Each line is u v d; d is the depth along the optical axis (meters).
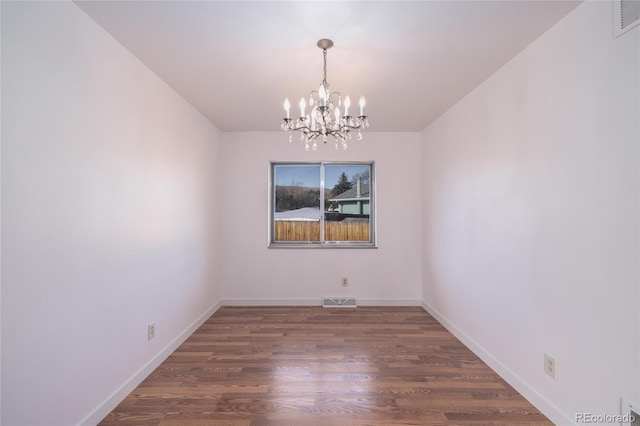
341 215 4.18
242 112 3.25
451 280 3.12
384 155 4.05
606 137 1.44
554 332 1.75
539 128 1.88
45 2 1.41
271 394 2.02
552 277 1.77
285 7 1.60
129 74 2.04
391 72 2.35
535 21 1.72
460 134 2.93
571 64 1.64
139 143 2.16
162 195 2.47
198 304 3.23
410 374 2.28
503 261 2.24
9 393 1.26
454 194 3.06
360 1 1.56
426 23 1.74
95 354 1.72
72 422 1.56
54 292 1.46
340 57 2.13
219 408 1.87
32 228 1.35
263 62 2.19
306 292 4.03
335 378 2.21
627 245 1.35
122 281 1.96
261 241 4.03
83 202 1.64
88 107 1.68
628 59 1.34
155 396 1.99
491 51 2.04
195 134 3.14
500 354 2.27
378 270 4.04
